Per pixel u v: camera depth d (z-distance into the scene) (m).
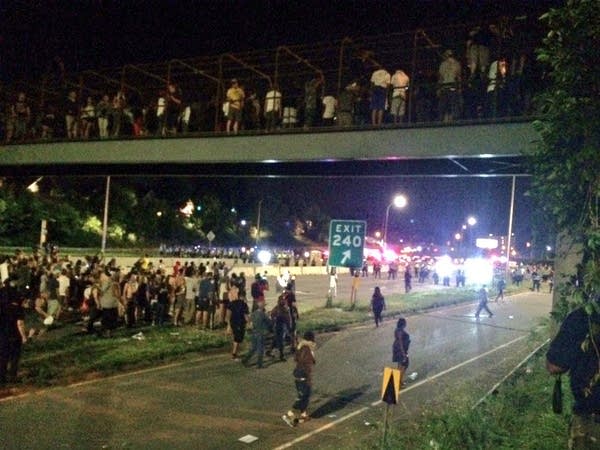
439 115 18.86
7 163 29.17
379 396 14.66
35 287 22.52
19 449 9.61
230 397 13.71
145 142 25.02
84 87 29.02
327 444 10.79
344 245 22.45
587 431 3.78
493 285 50.62
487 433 8.08
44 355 15.88
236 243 74.75
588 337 3.77
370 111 22.83
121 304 20.72
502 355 21.08
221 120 27.16
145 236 59.44
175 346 17.98
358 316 27.77
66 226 48.69
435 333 25.73
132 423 11.34
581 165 5.50
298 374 12.15
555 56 5.66
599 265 4.84
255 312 17.16
